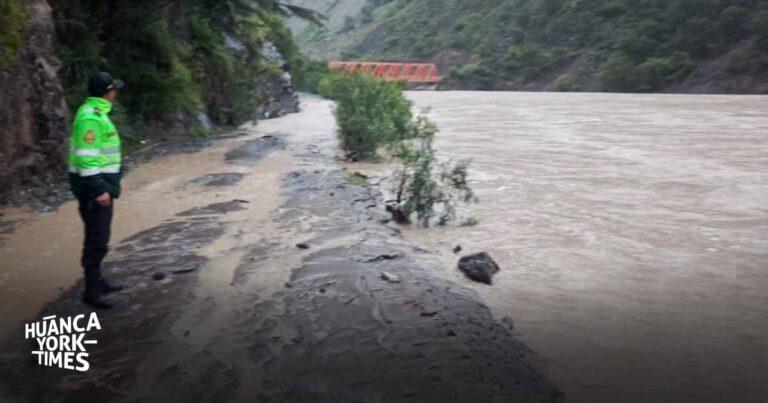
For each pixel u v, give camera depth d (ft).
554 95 189.78
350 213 29.78
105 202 18.29
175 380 14.51
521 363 15.51
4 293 19.84
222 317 17.79
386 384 14.30
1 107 31.68
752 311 19.22
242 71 82.74
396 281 20.42
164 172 41.60
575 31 276.21
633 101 143.02
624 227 29.04
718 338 17.34
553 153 53.98
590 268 23.17
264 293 19.47
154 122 58.44
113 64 53.93
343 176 40.06
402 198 33.22
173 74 58.03
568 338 17.22
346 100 50.31
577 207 33.17
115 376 14.74
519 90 270.67
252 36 83.30
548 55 270.67
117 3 53.42
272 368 14.98
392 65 304.30
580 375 15.21
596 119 91.91
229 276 21.02
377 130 47.52
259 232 26.32
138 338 16.60
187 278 20.80
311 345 16.08
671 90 216.13
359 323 17.35
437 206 33.24
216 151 52.01
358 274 21.03
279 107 100.27
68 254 23.68
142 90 56.70
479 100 159.74
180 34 67.97
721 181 40.57
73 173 18.49
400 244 25.13
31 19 34.99
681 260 24.22
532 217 30.91
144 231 26.73
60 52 45.27
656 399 14.16
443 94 213.46
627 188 38.34
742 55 206.08
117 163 18.81
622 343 16.96
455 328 17.21
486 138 66.33
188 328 17.12
